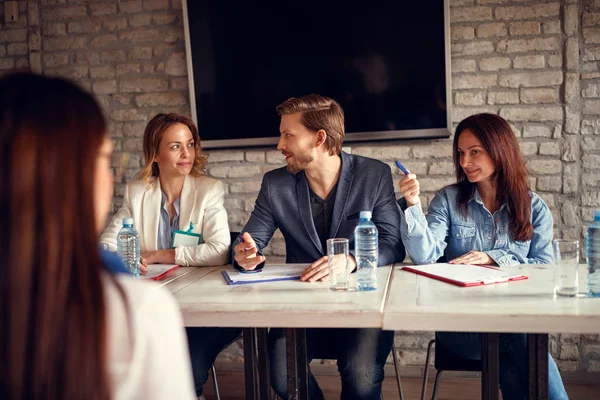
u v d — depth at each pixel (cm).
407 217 183
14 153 54
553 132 271
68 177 56
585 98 268
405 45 277
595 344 272
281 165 299
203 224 226
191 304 144
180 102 306
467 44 276
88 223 57
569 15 264
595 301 134
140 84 309
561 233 274
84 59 313
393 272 175
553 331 123
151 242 227
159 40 306
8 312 54
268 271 182
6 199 54
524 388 174
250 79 294
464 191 205
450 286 153
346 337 178
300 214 204
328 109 198
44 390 54
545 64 269
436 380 194
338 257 153
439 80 275
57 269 55
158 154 230
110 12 309
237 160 303
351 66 284
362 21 281
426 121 279
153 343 59
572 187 270
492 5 272
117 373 57
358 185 202
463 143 199
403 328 129
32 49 314
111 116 312
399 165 184
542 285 151
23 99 56
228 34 294
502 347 175
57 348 54
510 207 197
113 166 313
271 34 290
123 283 63
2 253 54
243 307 139
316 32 286
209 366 197
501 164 195
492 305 132
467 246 204
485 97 276
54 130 56
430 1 272
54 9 313
